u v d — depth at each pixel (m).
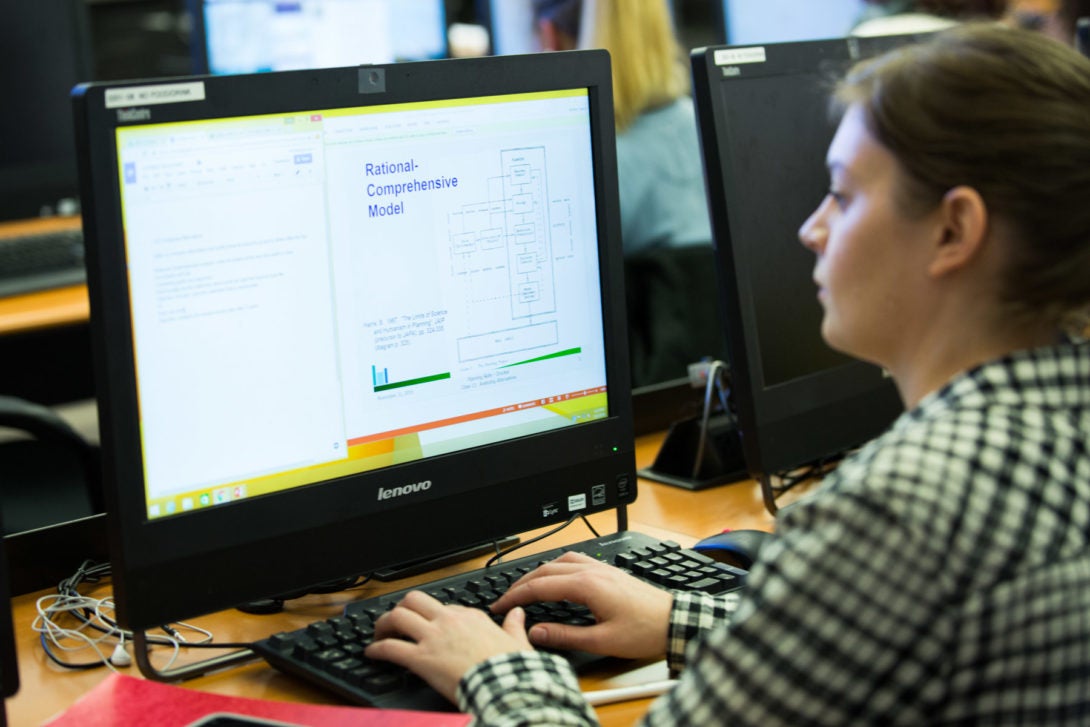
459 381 1.25
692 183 2.54
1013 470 0.71
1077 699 0.70
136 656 1.08
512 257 1.27
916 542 0.70
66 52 3.32
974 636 0.70
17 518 2.35
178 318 1.07
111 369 1.03
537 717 0.88
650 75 2.50
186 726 0.94
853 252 0.83
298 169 1.12
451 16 3.63
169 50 3.62
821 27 3.52
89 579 1.35
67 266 3.12
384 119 1.17
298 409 1.14
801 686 0.73
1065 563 0.70
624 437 1.38
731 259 1.42
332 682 1.03
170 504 1.08
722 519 1.51
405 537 1.22
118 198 1.02
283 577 1.14
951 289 0.80
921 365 0.83
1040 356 0.76
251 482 1.12
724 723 0.75
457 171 1.22
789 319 1.50
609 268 1.34
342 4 3.38
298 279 1.13
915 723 0.72
